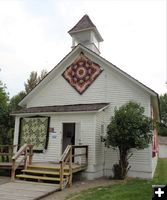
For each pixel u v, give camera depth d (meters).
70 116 15.13
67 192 10.15
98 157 14.46
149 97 14.86
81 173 13.91
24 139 16.25
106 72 16.14
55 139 15.41
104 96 15.94
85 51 16.91
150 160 14.28
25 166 13.13
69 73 17.27
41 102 17.84
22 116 16.67
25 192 9.55
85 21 18.92
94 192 10.04
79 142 14.48
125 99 15.39
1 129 20.27
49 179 11.52
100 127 14.95
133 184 11.98
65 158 11.34
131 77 15.10
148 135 13.16
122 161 13.72
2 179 12.77
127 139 12.73
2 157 18.28
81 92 16.58
